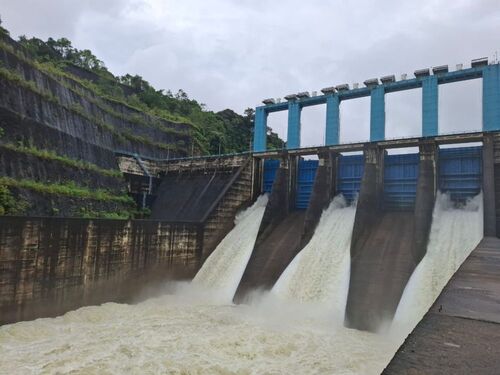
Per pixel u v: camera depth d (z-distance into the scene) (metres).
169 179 46.81
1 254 20.44
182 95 86.88
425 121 34.16
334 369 16.45
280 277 28.36
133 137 49.03
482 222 26.38
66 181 33.19
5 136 28.00
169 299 29.58
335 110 39.69
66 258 23.73
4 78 29.12
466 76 33.25
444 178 30.59
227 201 37.19
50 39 73.12
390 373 4.24
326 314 24.31
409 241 27.47
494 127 31.42
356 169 35.00
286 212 36.66
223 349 18.33
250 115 85.31
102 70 74.19
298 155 37.09
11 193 25.95
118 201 39.81
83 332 20.78
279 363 17.02
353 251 27.73
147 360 16.81
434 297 22.27
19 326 20.67
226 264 33.09
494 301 7.02
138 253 28.66
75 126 37.66
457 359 4.59
